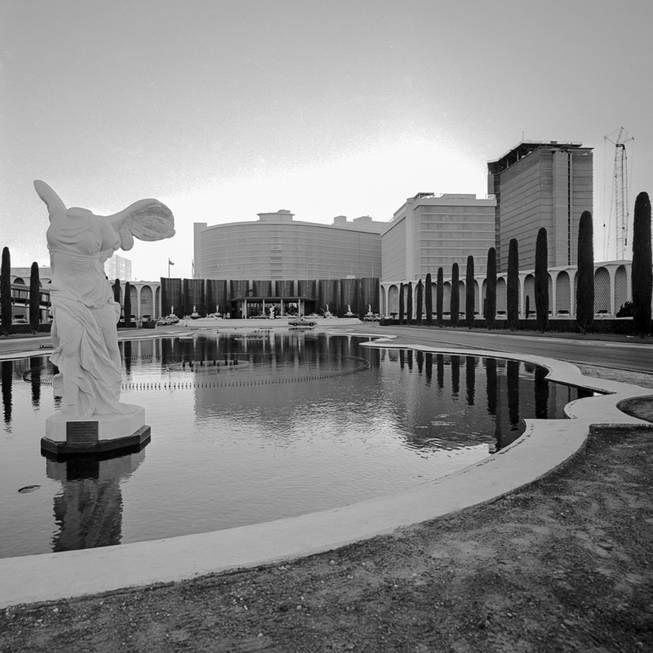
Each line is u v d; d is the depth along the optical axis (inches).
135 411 337.7
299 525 182.7
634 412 389.1
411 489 222.4
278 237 5359.3
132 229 358.9
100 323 332.8
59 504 227.0
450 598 134.7
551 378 597.0
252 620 125.2
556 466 250.5
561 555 159.2
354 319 3454.7
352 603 132.6
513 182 4995.1
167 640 117.6
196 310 4033.0
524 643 116.0
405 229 4766.2
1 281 1761.8
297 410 434.9
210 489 244.4
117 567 151.6
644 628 122.0
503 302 3666.3
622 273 2920.8
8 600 134.1
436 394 516.1
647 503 204.1
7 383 606.5
